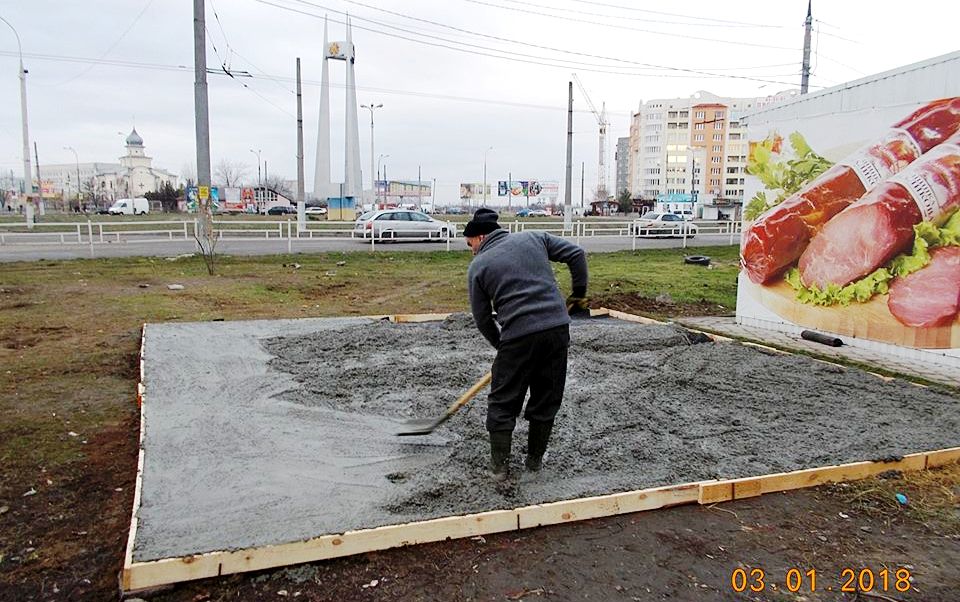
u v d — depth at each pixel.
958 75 6.66
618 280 14.48
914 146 7.09
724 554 3.21
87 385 5.88
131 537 3.04
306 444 4.32
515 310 3.70
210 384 5.59
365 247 22.20
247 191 78.00
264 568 2.94
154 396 5.24
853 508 3.69
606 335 7.57
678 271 16.92
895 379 6.12
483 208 4.07
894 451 4.32
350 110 54.44
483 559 3.11
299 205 27.72
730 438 4.57
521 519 3.36
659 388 5.74
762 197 9.02
